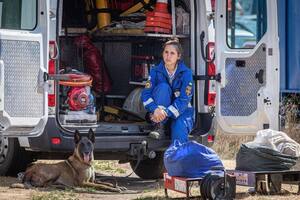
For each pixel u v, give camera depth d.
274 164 12.46
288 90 21.58
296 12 21.80
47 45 12.73
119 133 13.57
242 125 14.20
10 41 12.48
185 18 14.35
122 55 15.05
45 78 12.64
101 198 12.42
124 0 14.84
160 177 14.95
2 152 14.02
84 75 13.27
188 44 14.35
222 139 18.27
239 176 12.42
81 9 14.73
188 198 11.70
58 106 13.05
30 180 13.33
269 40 14.23
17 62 12.52
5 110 12.40
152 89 13.86
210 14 14.15
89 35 14.65
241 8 23.59
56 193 12.63
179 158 11.83
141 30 14.37
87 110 13.33
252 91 14.17
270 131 12.73
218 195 11.53
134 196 12.66
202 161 11.82
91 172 13.36
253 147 12.54
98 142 13.41
